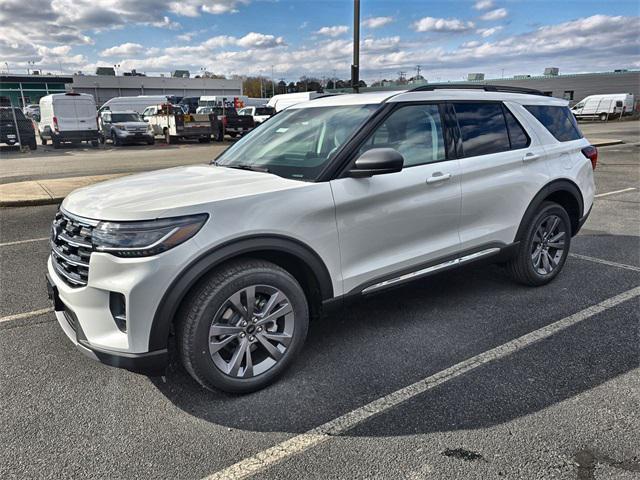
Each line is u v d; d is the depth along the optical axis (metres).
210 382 2.88
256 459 2.47
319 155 3.38
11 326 4.01
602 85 53.72
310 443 2.58
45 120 24.52
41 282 5.00
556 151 4.57
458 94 4.01
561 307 4.23
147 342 2.66
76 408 2.90
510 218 4.22
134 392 3.06
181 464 2.43
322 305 3.24
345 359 3.43
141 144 25.30
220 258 2.76
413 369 3.29
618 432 2.61
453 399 2.94
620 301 4.34
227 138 27.81
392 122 3.54
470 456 2.46
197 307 2.76
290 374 3.25
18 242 6.48
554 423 2.69
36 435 2.66
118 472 2.38
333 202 3.15
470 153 3.94
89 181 10.86
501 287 4.70
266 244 2.90
